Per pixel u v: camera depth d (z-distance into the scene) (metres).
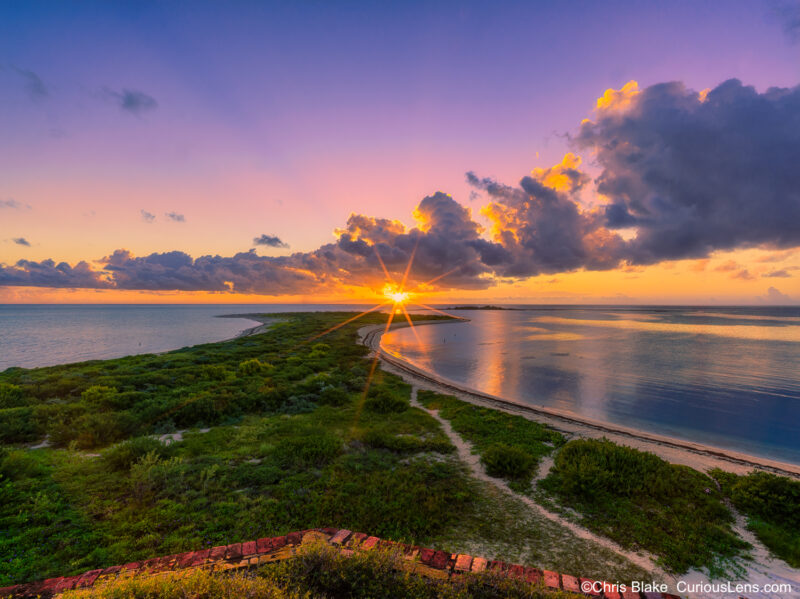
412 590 4.67
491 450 11.65
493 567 5.44
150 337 83.25
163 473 9.39
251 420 15.98
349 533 6.33
